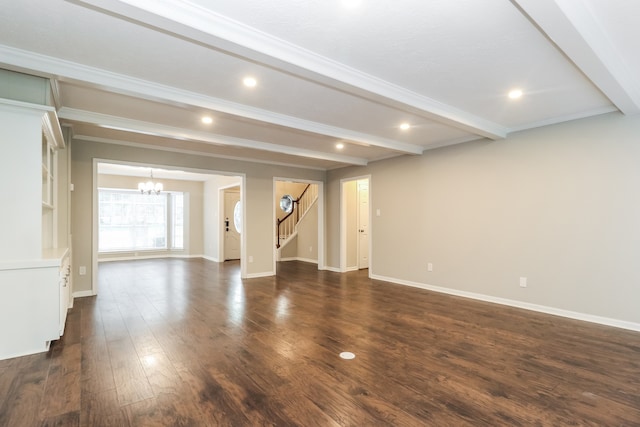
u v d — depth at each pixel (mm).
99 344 3117
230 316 4035
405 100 3197
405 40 2314
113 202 9375
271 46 2293
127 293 5234
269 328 3596
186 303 4637
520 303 4438
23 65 2475
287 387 2348
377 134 4824
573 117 3936
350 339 3273
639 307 3508
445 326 3674
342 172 7430
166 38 2281
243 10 1986
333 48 2424
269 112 3818
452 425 1926
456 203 5199
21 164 2816
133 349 3006
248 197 6699
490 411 2064
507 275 4578
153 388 2324
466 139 5020
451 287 5250
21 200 2822
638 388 2342
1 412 2029
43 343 2914
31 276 2867
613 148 3686
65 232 4336
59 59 2580
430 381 2439
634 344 3145
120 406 2102
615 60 2533
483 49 2434
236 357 2844
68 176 4375
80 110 3734
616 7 1967
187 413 2031
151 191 8703
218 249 9086
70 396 2213
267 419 1976
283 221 9680
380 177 6496
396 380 2455
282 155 6211
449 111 3650
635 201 3539
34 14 2006
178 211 10148
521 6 1804
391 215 6246
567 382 2428
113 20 2072
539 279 4262
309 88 3146
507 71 2791
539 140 4270
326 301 4770
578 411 2064
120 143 5293
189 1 1915
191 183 10000
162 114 3881
